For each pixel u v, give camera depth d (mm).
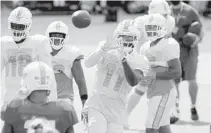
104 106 18281
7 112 13406
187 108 29938
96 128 17969
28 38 19078
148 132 20844
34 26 66875
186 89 34906
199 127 26156
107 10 76938
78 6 87188
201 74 39875
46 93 13516
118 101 18359
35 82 13328
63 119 13438
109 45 18422
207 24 72938
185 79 27672
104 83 18344
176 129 25734
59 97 19266
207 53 49094
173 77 20656
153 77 20688
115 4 76812
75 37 58062
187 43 26766
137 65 18203
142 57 18312
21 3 86812
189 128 25938
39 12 86875
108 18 76875
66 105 13508
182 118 27844
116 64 18266
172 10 27531
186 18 27422
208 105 30703
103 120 18125
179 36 27578
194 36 26875
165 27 20828
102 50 18438
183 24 27453
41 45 19078
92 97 18453
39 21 74250
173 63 20688
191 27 27156
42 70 13438
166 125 20859
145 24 20703
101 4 87938
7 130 13578
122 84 18344
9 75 19125
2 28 63281
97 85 18500
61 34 19234
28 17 18750
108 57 18344
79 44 52312
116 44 18359
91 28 67688
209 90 34625
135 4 86625
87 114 18422
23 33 18797
